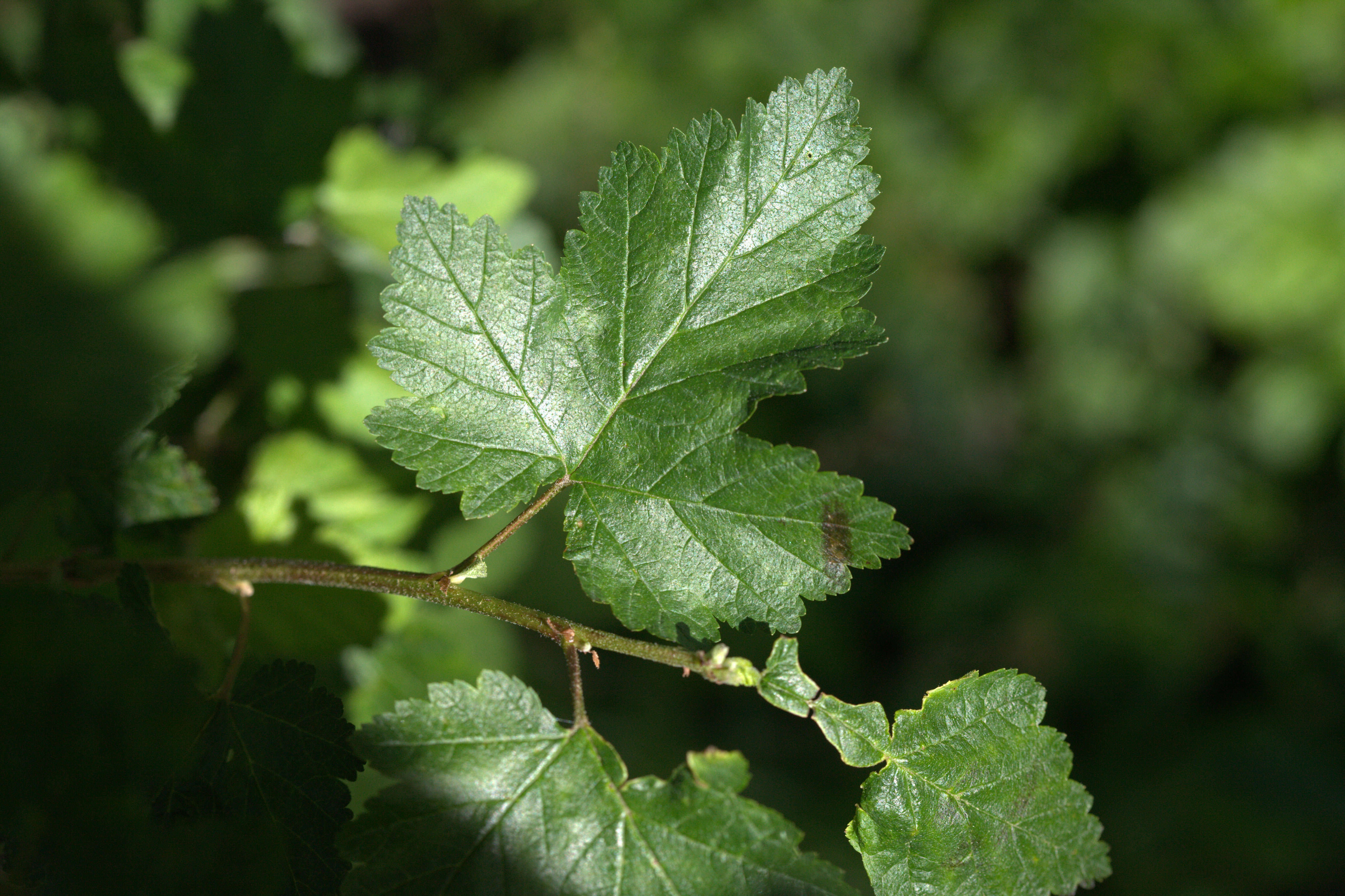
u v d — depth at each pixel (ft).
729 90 3.10
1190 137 3.07
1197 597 2.81
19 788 1.00
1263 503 2.99
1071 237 3.28
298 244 1.30
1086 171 3.21
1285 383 2.95
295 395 1.26
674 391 1.06
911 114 3.24
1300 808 2.42
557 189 3.06
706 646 1.06
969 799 1.04
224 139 1.28
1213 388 3.18
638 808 1.04
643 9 3.18
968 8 3.22
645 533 1.05
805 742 2.56
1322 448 2.92
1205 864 2.37
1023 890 1.04
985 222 3.26
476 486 1.05
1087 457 3.17
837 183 1.06
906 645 2.87
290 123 1.29
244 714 1.03
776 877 1.04
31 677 1.00
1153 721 2.64
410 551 1.25
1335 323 2.87
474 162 1.34
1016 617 2.82
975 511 3.12
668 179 1.06
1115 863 2.41
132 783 1.01
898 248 3.27
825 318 1.05
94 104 1.25
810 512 1.04
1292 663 2.75
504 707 1.05
